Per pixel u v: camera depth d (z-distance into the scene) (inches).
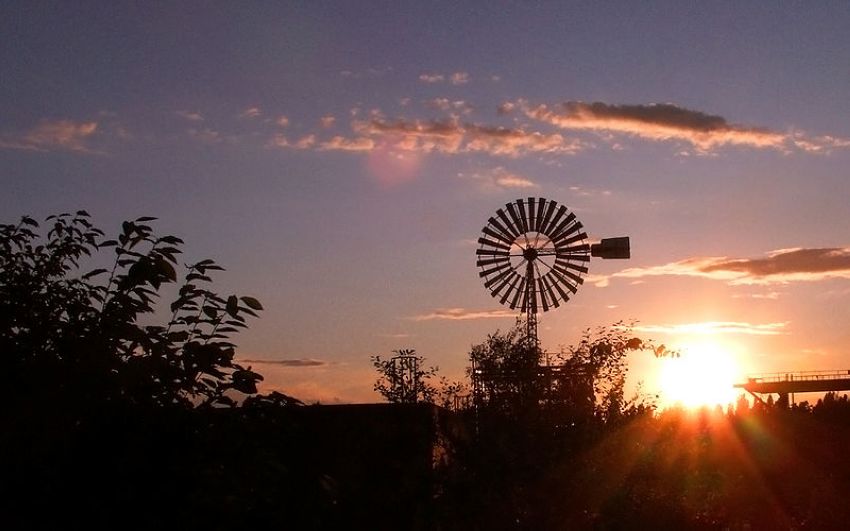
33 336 314.0
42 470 295.1
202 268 340.2
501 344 781.3
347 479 438.0
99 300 331.0
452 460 556.4
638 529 700.7
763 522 1465.3
